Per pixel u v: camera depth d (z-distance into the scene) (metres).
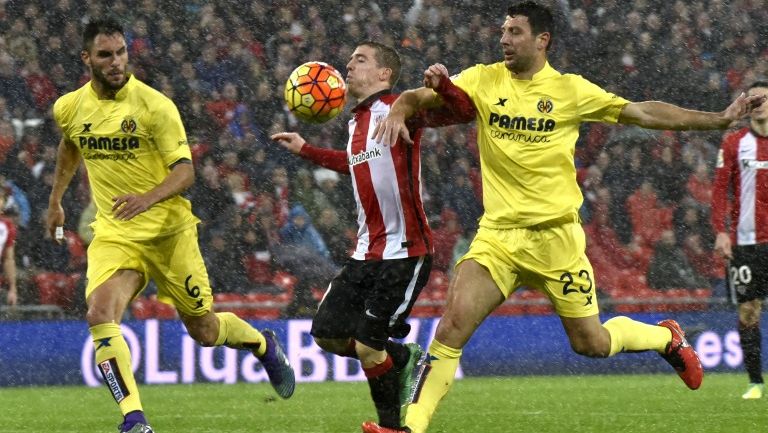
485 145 15.77
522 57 15.45
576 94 15.48
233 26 41.19
